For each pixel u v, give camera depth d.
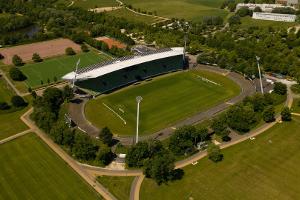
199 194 177.75
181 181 186.25
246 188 182.00
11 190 179.62
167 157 184.50
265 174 191.88
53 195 176.50
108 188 181.50
